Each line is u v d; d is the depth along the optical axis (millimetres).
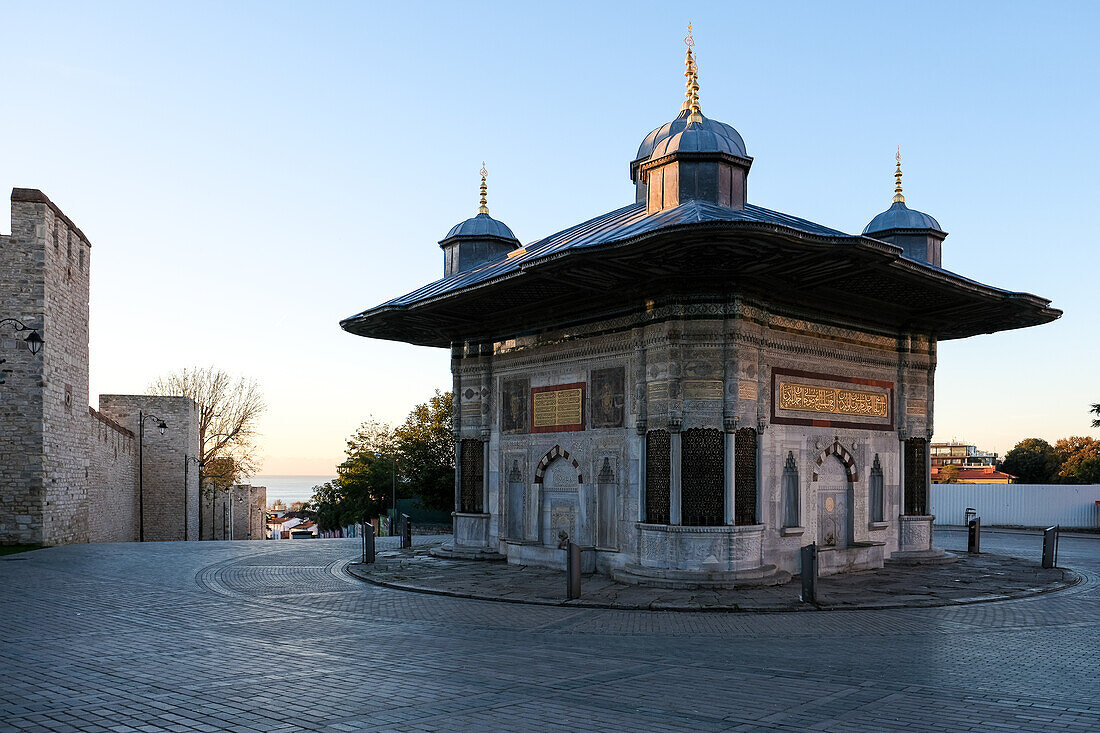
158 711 6977
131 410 43375
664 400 15984
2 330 26844
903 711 7055
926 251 22625
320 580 17016
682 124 22797
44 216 27422
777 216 17625
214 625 11602
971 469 88250
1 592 15125
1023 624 12117
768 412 16688
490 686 7895
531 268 15320
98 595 14734
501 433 20578
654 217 16844
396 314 19625
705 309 15867
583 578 16781
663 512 15938
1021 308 18844
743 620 12375
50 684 7973
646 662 9188
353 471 52812
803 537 17344
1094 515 35938
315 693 7598
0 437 26656
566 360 18719
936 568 18938
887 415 19812
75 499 30453
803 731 6445
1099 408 39500
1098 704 7340
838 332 18500
